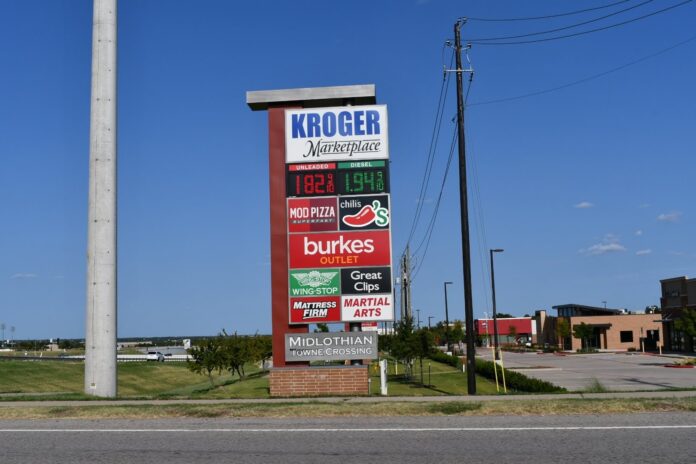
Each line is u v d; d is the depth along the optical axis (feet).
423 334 126.62
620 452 28.09
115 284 64.23
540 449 28.99
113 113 65.05
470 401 43.55
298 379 63.46
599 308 326.65
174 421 38.63
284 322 65.41
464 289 68.85
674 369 148.36
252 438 32.78
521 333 402.11
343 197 65.62
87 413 41.55
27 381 160.76
